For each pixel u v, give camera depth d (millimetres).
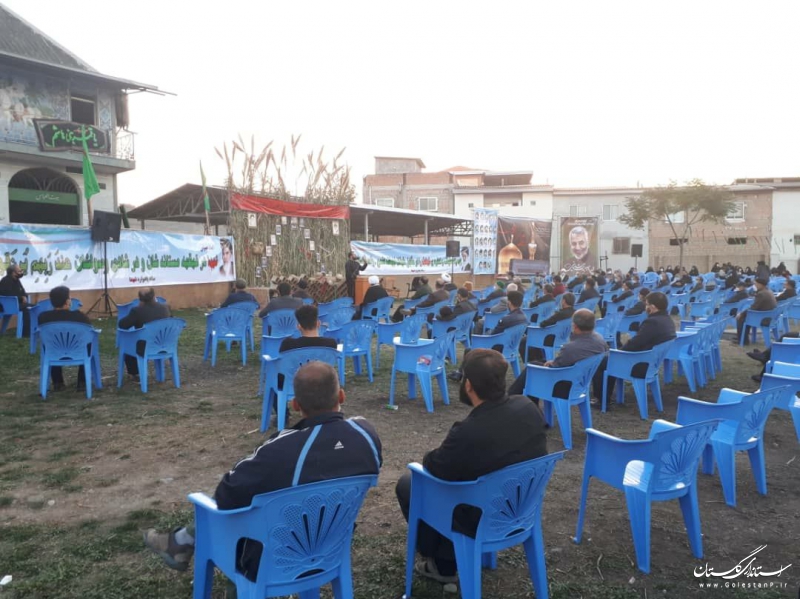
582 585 2910
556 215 42812
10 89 18734
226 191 18766
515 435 2559
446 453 2555
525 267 31812
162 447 4898
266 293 16375
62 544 3270
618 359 6000
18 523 3529
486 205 43688
